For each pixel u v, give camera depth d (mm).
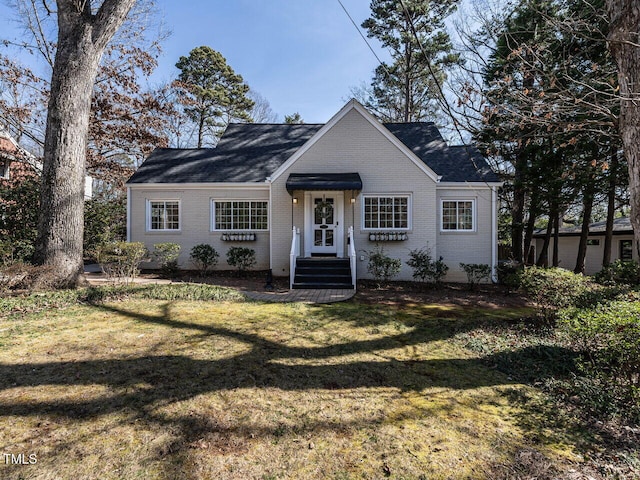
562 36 6711
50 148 8180
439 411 3285
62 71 8281
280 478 2328
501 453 2648
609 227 14109
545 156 11797
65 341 4824
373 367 4363
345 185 10328
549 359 4520
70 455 2480
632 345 3301
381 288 10172
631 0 3570
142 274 11680
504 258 17625
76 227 8344
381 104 24281
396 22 18828
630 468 2492
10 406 3096
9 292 6965
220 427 2908
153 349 4645
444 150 13656
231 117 31297
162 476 2303
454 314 7242
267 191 12812
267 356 4590
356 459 2549
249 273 12336
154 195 12898
